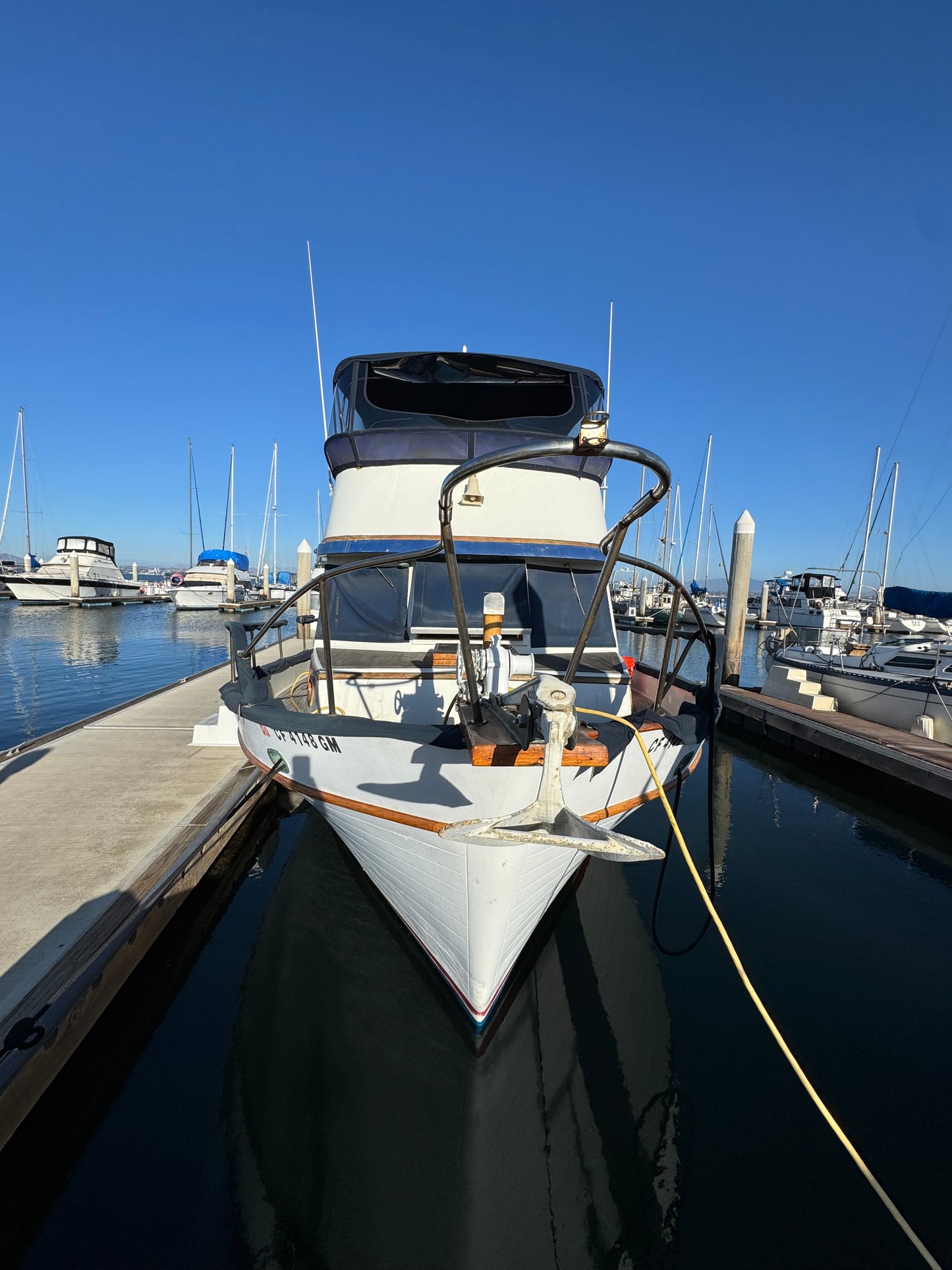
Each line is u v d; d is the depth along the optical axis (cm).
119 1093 405
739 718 1555
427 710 503
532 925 421
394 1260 315
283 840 820
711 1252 319
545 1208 341
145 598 5362
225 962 548
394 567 537
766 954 577
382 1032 457
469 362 617
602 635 548
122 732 984
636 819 930
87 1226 323
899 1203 342
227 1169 355
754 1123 392
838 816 960
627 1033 464
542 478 559
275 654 1805
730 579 1708
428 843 390
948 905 680
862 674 1360
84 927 441
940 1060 446
